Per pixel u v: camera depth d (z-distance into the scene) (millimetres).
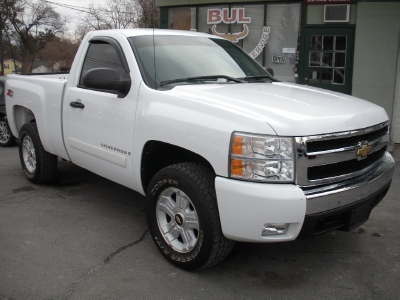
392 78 9133
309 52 9789
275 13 9922
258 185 2904
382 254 3867
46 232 4230
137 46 4141
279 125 2924
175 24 10914
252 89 3793
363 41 9219
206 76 4090
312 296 3174
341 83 9617
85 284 3289
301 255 3834
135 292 3193
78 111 4504
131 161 3855
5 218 4574
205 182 3234
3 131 8828
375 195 3461
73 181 5941
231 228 3033
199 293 3195
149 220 3717
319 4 9484
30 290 3199
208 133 3117
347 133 3113
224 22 10352
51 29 45500
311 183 2990
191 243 3410
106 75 3848
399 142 9109
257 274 3486
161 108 3533
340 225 3266
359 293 3221
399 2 8836
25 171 5824
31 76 5949
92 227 4379
